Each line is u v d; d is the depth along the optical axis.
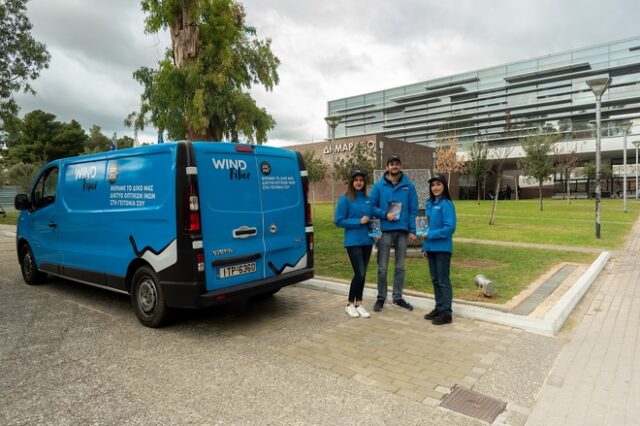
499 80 74.81
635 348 4.18
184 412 3.02
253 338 4.55
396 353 4.10
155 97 9.59
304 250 5.71
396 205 5.38
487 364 3.83
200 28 9.73
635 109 64.44
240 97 9.67
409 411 3.02
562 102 69.44
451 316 4.99
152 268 4.83
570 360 3.91
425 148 50.53
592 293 6.39
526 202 39.91
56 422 2.89
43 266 6.75
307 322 5.09
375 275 7.43
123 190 5.09
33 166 31.59
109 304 6.01
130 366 3.83
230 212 4.76
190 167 4.43
